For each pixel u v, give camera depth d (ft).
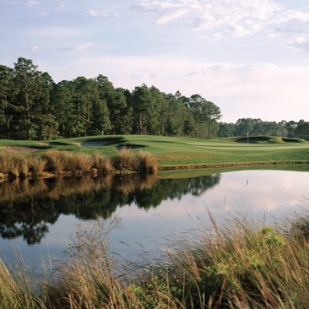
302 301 13.41
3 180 76.02
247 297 14.97
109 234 33.47
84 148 121.90
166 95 457.27
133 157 94.63
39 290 20.17
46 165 85.97
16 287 18.70
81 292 16.93
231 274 16.16
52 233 35.91
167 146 142.41
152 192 60.80
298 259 18.37
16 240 33.76
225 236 23.08
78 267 19.40
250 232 22.90
